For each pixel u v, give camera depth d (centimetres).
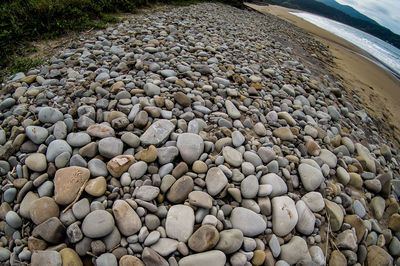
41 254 153
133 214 171
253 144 251
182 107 271
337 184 250
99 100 254
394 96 690
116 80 291
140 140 222
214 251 162
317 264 183
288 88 372
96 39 418
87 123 228
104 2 561
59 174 187
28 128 213
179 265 156
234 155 224
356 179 264
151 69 322
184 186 192
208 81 331
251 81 360
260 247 178
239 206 201
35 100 260
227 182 204
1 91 283
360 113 442
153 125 230
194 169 209
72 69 316
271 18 1323
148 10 678
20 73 309
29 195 184
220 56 404
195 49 416
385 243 231
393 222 245
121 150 212
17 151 211
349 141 317
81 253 159
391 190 281
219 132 248
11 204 187
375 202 257
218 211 187
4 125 230
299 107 338
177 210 181
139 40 414
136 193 184
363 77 741
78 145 210
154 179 195
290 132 272
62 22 428
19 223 175
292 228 193
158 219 178
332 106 386
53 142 206
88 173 191
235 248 167
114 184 192
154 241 163
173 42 431
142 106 253
